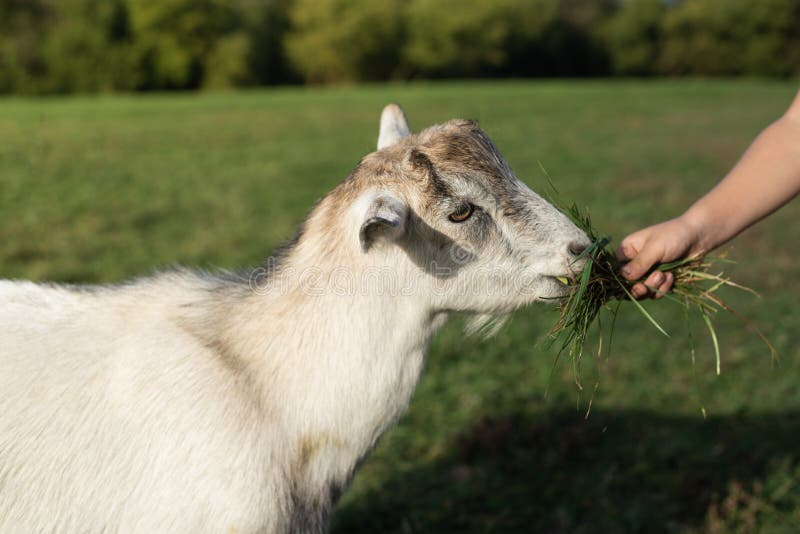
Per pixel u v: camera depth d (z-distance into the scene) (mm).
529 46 63781
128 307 2572
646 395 4961
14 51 48438
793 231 9547
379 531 3689
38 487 2314
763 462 4215
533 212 2779
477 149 2744
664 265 2865
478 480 4039
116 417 2352
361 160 2709
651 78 66312
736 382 5168
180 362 2412
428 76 61969
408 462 4199
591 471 4141
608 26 64875
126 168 13055
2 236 8000
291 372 2475
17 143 15625
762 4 59844
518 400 4840
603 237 2885
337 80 61375
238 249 7875
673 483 4043
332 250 2551
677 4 65875
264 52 59031
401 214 2371
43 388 2354
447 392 4906
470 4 59250
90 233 8336
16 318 2465
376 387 2553
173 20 52625
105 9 51000
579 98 31453
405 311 2617
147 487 2299
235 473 2297
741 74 63312
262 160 14461
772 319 6324
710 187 12328
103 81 50625
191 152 15391
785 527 3691
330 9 57594
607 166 14203
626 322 6246
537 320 6152
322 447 2514
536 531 3684
